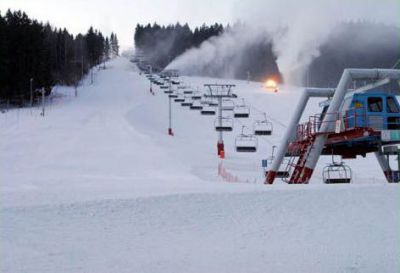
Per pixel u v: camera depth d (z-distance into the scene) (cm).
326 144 2319
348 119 2128
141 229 1063
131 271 793
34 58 8319
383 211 1155
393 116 2108
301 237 1003
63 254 885
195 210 1182
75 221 1104
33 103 8100
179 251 920
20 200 1323
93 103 8025
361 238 983
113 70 16700
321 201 1231
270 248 934
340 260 848
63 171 2978
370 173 3481
